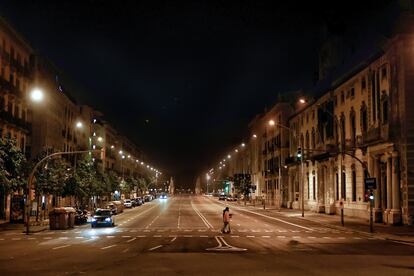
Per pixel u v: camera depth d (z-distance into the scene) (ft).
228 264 64.59
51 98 241.14
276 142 316.40
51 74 247.91
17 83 199.00
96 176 271.28
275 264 64.69
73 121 302.45
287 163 277.64
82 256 74.49
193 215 217.56
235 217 198.80
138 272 57.16
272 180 332.60
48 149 177.37
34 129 223.92
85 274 55.72
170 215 218.59
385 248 88.17
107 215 148.87
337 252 80.74
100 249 85.20
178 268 60.59
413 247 90.38
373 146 157.48
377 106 157.38
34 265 64.28
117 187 354.13
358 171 174.09
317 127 224.12
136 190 538.88
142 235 117.39
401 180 142.92
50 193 173.47
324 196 217.97
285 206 293.23
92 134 372.79
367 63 164.55
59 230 137.69
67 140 282.15
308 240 103.86
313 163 231.09
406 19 144.46
